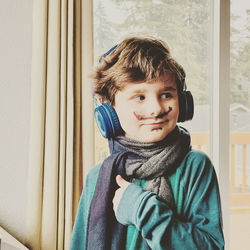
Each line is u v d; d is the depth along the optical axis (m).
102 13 1.23
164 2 1.28
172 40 1.28
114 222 1.07
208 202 1.09
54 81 1.14
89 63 1.16
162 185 1.06
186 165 1.09
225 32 1.30
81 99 1.18
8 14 1.18
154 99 1.07
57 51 1.14
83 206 1.14
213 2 1.32
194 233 1.04
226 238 1.33
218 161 1.32
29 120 1.20
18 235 1.20
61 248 1.16
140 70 1.07
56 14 1.13
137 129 1.08
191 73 1.31
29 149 1.18
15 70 1.19
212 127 1.34
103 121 1.07
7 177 1.20
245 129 1.40
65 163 1.17
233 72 1.37
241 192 1.47
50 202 1.15
